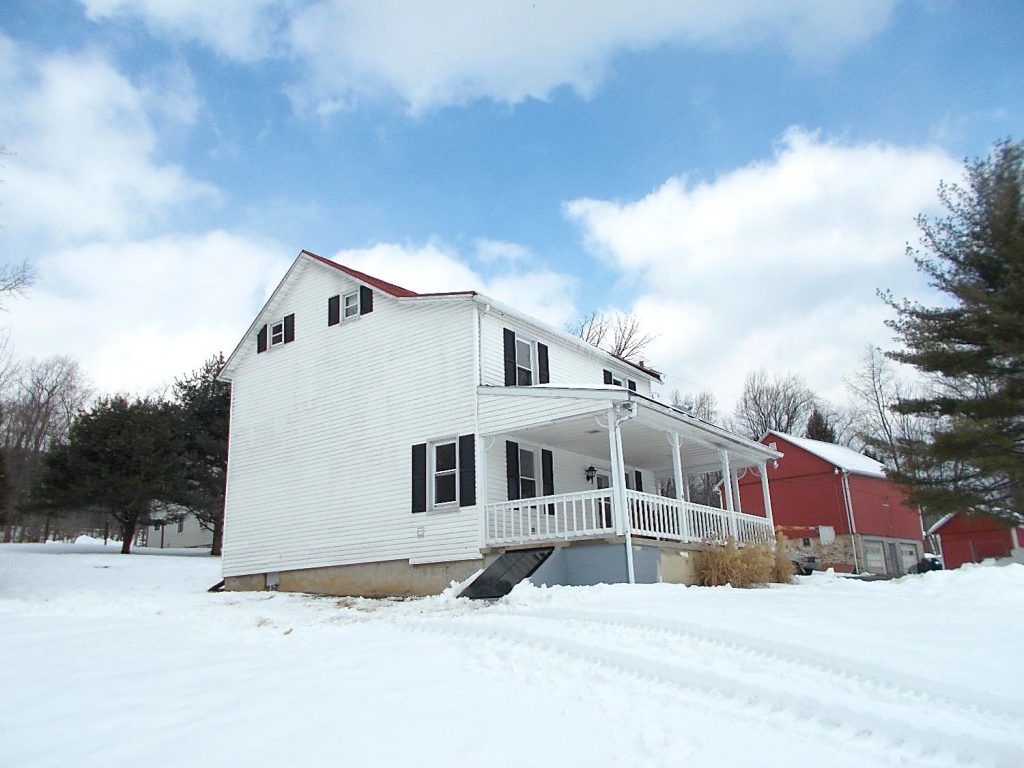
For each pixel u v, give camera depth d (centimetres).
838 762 482
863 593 1331
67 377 5184
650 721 562
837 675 665
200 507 3391
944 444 2170
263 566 2131
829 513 3422
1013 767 466
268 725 553
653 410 1656
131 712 588
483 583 1525
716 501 5653
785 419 5819
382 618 1198
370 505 1945
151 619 1172
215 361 3625
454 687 661
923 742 512
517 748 505
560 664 741
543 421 1691
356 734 532
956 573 1534
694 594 1216
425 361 1930
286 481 2150
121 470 3153
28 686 672
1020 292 2072
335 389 2108
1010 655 725
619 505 1546
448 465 1833
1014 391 2120
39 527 5378
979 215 2320
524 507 1881
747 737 528
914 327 2344
